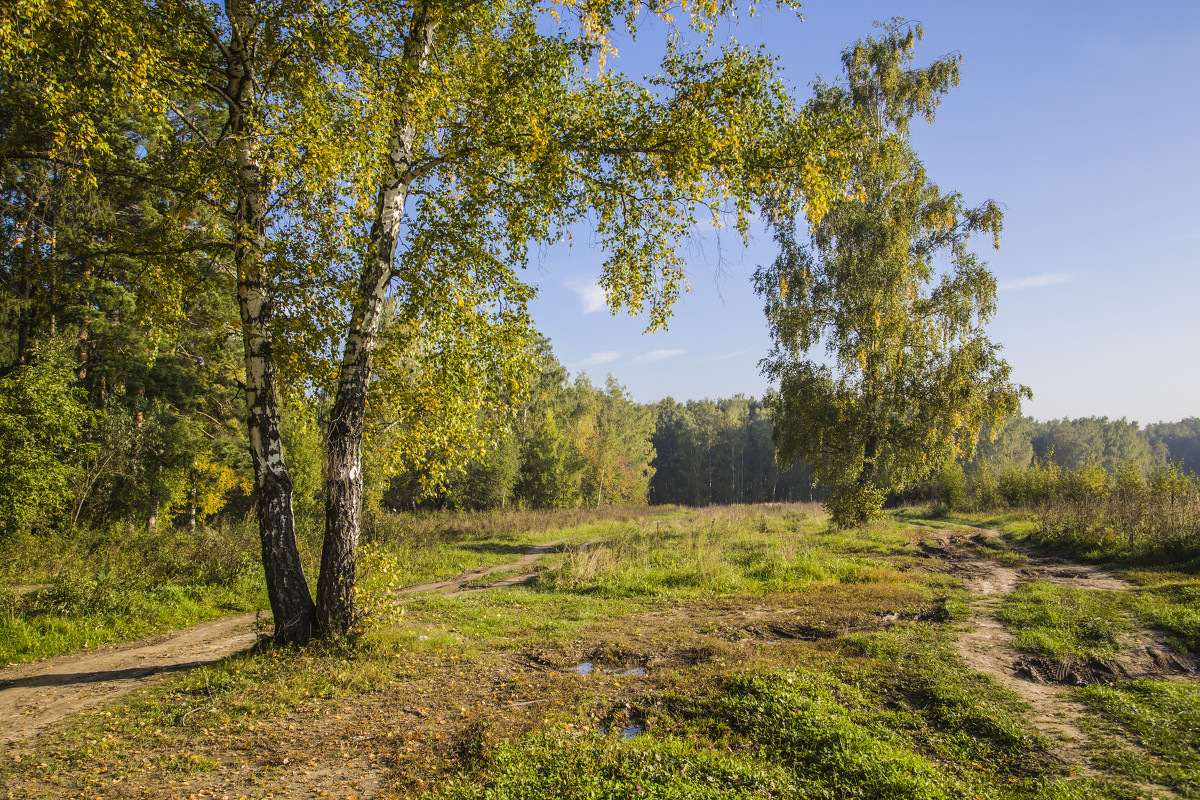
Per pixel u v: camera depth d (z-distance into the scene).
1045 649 6.94
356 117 6.70
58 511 17.11
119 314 19.45
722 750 4.62
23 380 15.40
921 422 22.81
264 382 7.97
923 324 23.28
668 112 7.72
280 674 6.95
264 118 7.11
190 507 26.92
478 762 4.62
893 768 4.09
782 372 24.81
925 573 13.27
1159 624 7.65
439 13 7.49
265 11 7.00
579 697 5.97
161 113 7.22
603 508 40.66
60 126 6.94
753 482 82.81
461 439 8.85
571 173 7.95
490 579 15.67
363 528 20.16
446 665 7.41
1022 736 4.73
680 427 85.19
